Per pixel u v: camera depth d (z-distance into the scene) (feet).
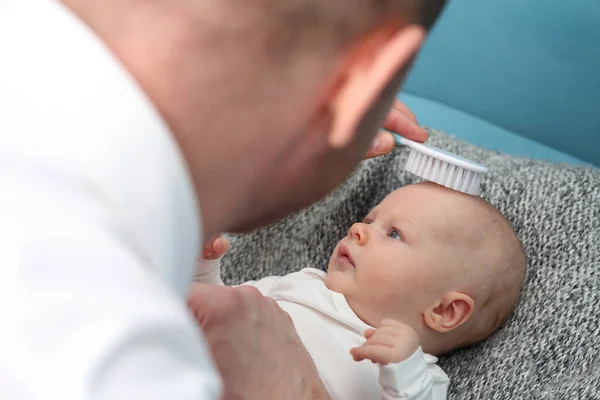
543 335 2.86
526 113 4.74
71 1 0.92
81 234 0.76
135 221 0.81
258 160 0.95
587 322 2.80
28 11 0.90
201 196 0.95
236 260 3.45
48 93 0.83
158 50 0.87
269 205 1.05
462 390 2.85
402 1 0.92
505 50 4.67
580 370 2.70
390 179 3.61
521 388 2.72
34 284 0.72
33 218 0.75
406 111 3.00
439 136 3.80
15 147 0.80
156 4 0.88
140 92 0.85
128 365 0.72
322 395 2.07
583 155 4.65
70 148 0.80
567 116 4.61
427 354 2.93
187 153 0.91
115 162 0.81
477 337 3.05
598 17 4.33
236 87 0.88
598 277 2.92
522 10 4.55
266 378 1.95
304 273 3.20
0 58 0.86
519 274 3.05
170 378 0.77
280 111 0.92
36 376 0.68
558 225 3.15
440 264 3.01
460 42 4.79
